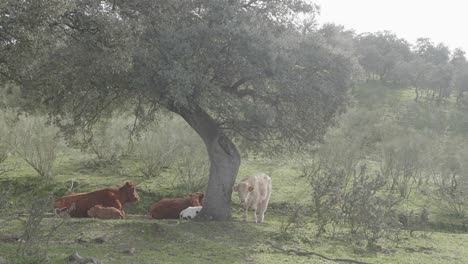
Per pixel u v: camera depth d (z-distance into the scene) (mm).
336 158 18359
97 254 8336
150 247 9062
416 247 10328
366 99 42000
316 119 11797
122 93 11633
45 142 17031
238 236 10266
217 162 11984
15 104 20938
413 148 19828
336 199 11703
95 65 9266
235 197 15344
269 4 11273
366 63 65312
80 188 15930
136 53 9508
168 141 18391
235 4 10594
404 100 45062
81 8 8938
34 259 6996
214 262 8297
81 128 12914
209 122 11977
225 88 11508
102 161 19062
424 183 18172
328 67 11219
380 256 9469
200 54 10445
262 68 10453
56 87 10875
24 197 15258
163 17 10055
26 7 7492
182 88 9602
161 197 15445
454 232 13594
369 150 23219
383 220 10750
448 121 36406
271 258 8734
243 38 9961
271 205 14820
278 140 13539
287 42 10656
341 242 10438
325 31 12219
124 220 11266
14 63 8969
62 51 9453
